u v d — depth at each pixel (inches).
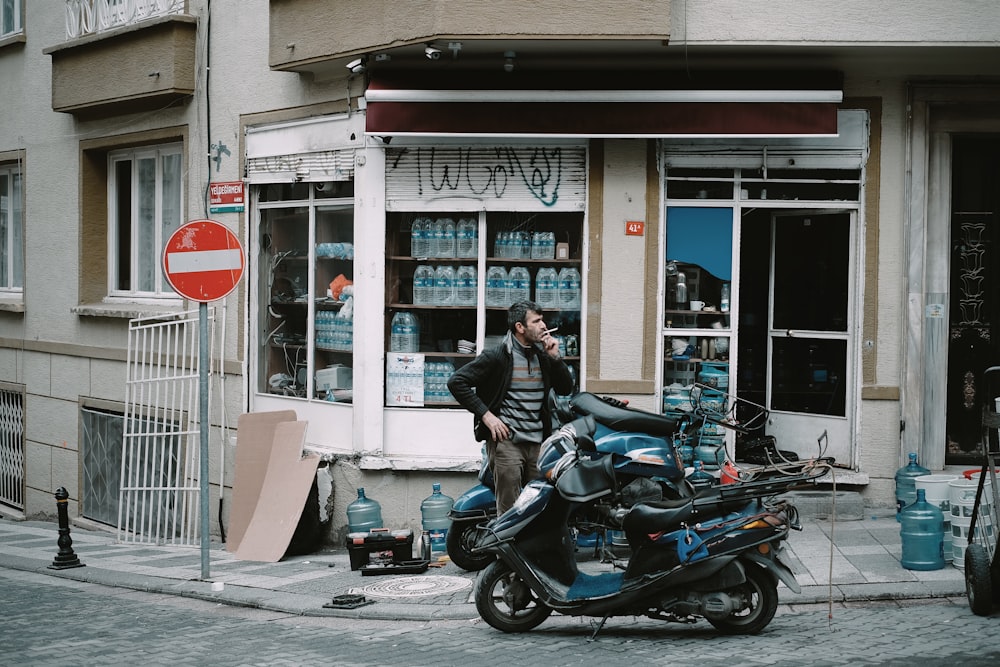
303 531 439.8
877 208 421.4
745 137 410.9
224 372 512.4
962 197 434.9
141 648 294.2
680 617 285.0
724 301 430.3
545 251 437.4
